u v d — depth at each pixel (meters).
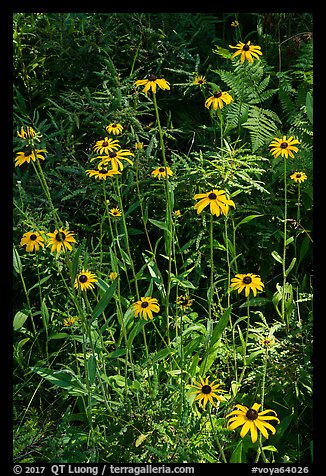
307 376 2.51
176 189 3.25
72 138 3.56
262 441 2.45
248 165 3.25
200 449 2.24
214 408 2.59
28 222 2.90
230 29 4.57
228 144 3.58
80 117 3.66
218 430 2.33
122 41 4.02
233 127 3.52
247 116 3.50
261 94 3.59
